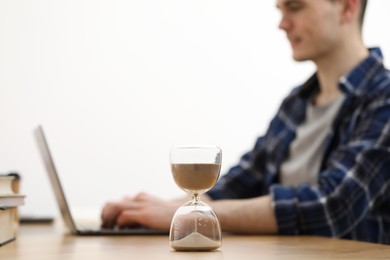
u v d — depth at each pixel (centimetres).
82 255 110
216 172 121
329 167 195
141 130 397
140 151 397
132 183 395
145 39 400
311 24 222
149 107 399
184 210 121
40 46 390
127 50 398
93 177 390
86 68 393
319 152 229
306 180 230
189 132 404
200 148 120
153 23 401
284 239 154
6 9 387
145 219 174
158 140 400
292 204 178
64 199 167
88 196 389
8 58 387
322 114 234
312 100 243
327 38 223
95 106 393
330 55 228
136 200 183
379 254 112
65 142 388
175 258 104
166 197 398
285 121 246
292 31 226
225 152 411
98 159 391
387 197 192
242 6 413
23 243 139
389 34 434
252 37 414
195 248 118
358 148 190
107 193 391
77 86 392
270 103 416
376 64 216
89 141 391
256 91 415
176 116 403
